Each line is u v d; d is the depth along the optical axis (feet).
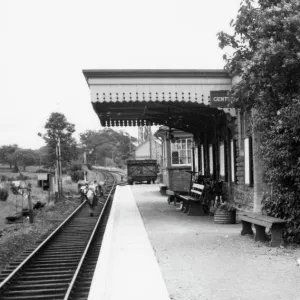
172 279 22.74
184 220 47.55
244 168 45.70
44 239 45.01
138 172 150.00
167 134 96.43
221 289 20.62
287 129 29.91
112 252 29.99
